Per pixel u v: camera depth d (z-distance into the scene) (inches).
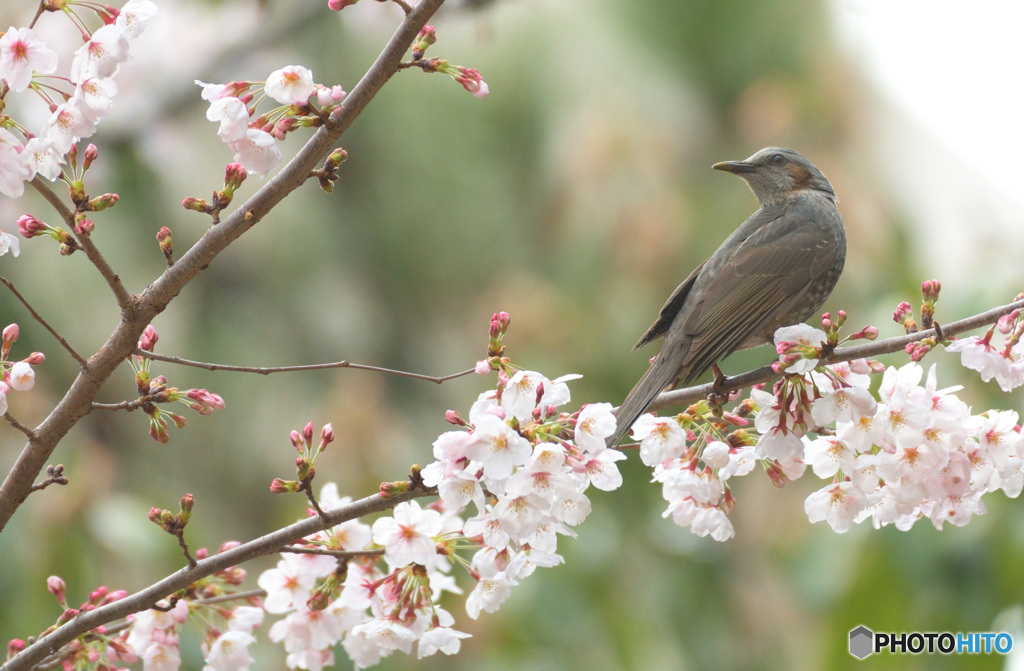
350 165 464.8
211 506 439.5
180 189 451.8
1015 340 215.3
